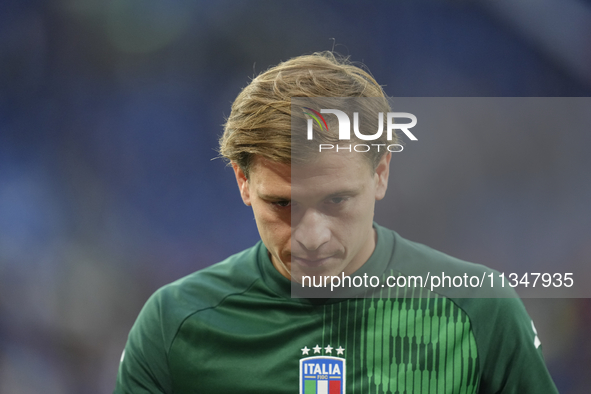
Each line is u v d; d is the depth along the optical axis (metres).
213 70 23.52
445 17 22.72
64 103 22.70
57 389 18.84
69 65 22.72
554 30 20.84
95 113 22.86
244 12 23.38
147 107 23.22
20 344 19.38
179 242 22.53
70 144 22.69
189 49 23.34
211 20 23.31
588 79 20.80
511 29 21.89
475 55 22.47
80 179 22.53
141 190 22.84
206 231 22.70
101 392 18.88
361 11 23.41
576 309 13.72
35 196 22.11
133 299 21.25
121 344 19.98
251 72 23.66
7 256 21.00
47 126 22.59
